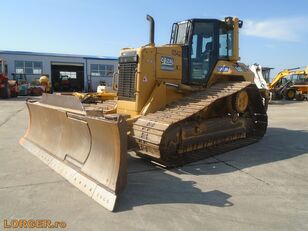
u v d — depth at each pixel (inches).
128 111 273.3
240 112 310.5
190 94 285.4
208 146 283.4
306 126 441.7
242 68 326.6
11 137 332.2
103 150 184.7
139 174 218.7
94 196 173.0
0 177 205.9
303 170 233.9
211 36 299.0
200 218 154.1
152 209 163.2
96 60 1481.3
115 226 145.4
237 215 157.8
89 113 194.2
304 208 167.5
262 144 319.3
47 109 241.4
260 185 200.8
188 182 204.2
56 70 1446.9
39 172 216.2
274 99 1058.1
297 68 1024.2
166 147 233.5
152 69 268.2
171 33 312.0
